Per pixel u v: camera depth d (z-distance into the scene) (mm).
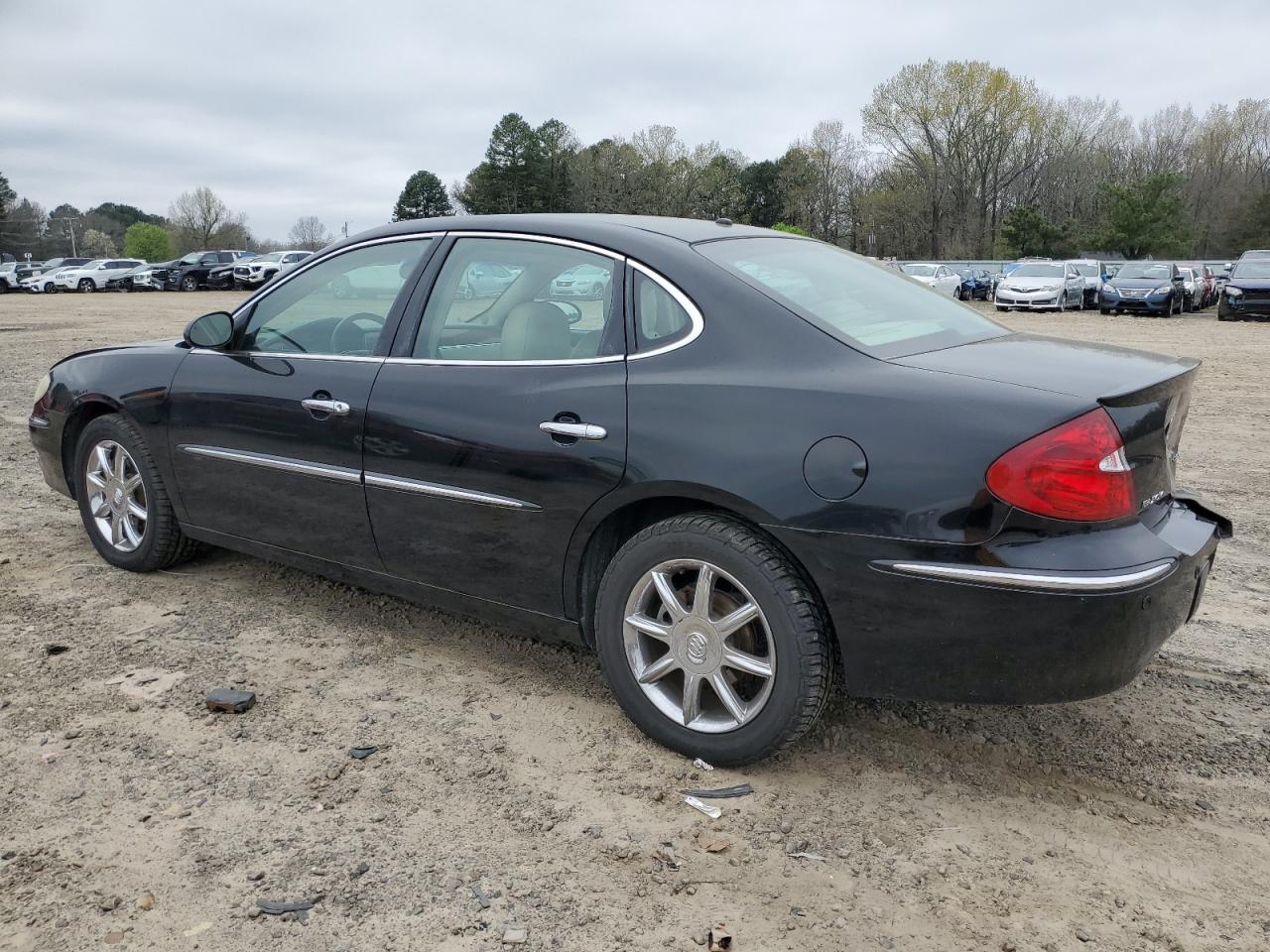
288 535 3861
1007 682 2559
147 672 3512
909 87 74125
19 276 46812
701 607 2881
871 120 75938
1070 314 28781
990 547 2494
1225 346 17578
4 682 3408
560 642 3307
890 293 3402
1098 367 2816
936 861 2545
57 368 4758
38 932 2209
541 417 3088
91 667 3537
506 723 3205
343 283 3803
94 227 134500
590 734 3146
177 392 4129
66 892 2344
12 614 4027
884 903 2371
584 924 2271
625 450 2912
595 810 2727
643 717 3057
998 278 39562
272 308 3998
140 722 3154
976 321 3441
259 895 2346
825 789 2865
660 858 2523
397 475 3428
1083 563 2453
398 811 2699
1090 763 3053
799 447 2676
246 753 2982
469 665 3637
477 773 2900
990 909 2359
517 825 2648
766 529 2723
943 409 2572
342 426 3561
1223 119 80938
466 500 3262
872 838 2635
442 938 2217
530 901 2346
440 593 3496
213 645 3762
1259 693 3537
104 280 45875
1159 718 3346
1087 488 2471
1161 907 2385
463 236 3547
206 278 44688
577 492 3016
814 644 2729
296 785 2812
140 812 2666
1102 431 2498
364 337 3672
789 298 2982
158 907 2299
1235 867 2553
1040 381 2646
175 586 4375
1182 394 2846
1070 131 79625
